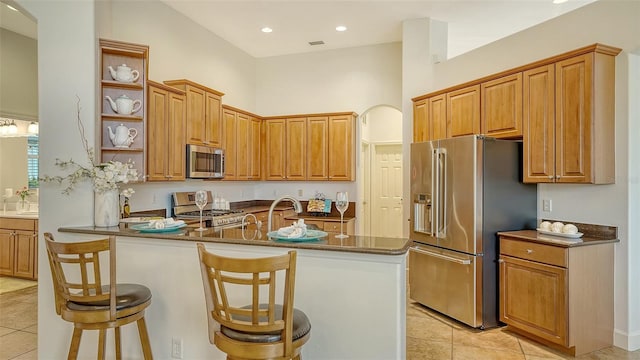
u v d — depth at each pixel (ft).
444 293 11.98
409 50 15.60
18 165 18.22
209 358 7.88
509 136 11.51
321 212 18.86
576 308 9.28
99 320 6.36
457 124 13.21
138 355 8.38
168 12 14.46
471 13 14.88
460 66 14.35
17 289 14.89
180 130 13.03
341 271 6.94
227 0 13.98
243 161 17.84
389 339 6.68
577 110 9.73
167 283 8.13
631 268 9.67
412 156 13.35
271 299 5.27
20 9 9.27
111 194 9.18
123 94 10.14
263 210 18.31
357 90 19.07
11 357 9.34
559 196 11.21
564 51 11.27
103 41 9.45
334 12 14.93
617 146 9.79
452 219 11.63
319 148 18.49
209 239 7.61
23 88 16.25
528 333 10.39
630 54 9.63
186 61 15.47
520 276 10.32
